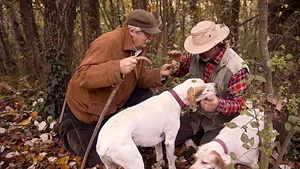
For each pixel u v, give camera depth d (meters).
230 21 4.77
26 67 7.42
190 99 2.51
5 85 6.67
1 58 9.61
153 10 5.64
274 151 2.62
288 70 2.38
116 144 2.35
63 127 3.32
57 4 3.84
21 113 4.33
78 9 6.06
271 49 3.61
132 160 2.39
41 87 5.38
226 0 4.90
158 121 2.60
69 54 4.04
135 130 2.51
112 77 2.63
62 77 3.96
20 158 3.24
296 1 3.80
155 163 2.98
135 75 3.21
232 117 2.89
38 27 8.37
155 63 4.34
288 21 3.86
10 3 6.74
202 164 2.04
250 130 2.50
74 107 3.22
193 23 5.66
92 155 3.06
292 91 2.30
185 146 3.25
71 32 4.04
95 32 6.05
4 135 3.75
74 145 3.21
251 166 2.55
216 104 2.57
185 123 3.15
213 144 2.33
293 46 3.44
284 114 2.53
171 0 5.81
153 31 2.92
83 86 2.85
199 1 5.73
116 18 6.72
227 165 1.99
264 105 1.96
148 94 3.62
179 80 4.12
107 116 3.20
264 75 1.91
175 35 5.80
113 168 2.59
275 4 3.91
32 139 3.60
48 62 4.02
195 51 2.67
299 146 2.90
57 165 3.10
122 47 2.96
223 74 2.73
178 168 2.96
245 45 4.43
